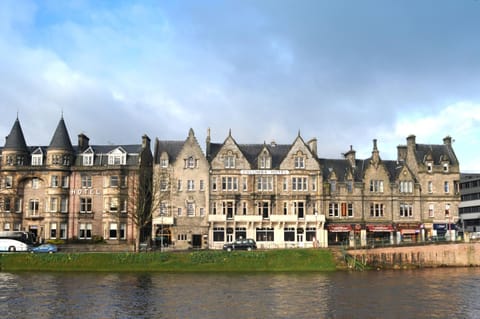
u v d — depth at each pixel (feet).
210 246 268.00
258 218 269.44
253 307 137.18
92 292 158.30
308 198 277.44
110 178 276.21
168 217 269.03
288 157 281.13
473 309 136.56
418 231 283.59
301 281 183.21
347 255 223.10
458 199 291.38
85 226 274.57
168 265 209.87
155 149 285.23
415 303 144.05
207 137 288.30
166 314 128.77
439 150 302.66
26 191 279.69
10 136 283.59
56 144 278.05
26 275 195.21
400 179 289.33
